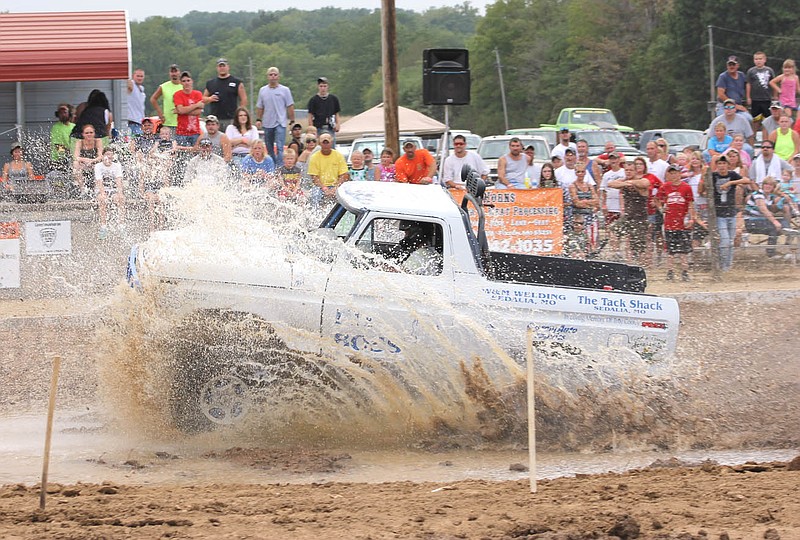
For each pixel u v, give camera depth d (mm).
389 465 12938
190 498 10336
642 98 110312
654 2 117125
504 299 14164
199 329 13656
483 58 141875
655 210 23500
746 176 25203
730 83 32125
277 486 11156
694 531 8719
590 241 23703
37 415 14719
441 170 24953
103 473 12109
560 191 23359
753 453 13555
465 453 13656
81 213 22391
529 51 138000
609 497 10203
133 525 9102
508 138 38750
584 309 14227
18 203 24156
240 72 188875
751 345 18875
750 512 9422
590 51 118188
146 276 13711
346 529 8867
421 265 14281
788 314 21312
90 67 30656
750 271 23469
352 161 25109
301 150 28156
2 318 19672
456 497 10328
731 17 93188
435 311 14008
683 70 98875
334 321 13828
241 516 9445
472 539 8508
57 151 27938
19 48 30328
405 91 151500
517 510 9570
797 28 90688
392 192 15086
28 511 9586
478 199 16422
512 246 23406
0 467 12266
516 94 138125
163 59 197625
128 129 31422
